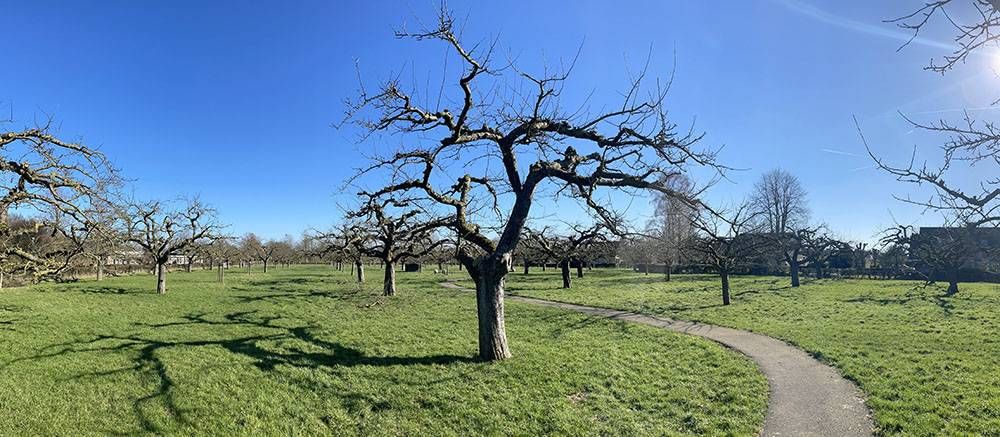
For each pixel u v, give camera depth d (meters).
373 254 36.97
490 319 15.51
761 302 32.31
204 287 41.41
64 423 10.23
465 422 10.64
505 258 15.37
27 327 19.84
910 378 12.91
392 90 13.44
